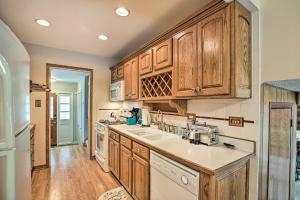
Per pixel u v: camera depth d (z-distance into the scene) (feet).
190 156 4.40
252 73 4.94
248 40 4.85
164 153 4.94
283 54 4.44
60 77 16.44
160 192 5.11
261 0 4.83
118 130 8.32
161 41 6.84
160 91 7.27
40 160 10.25
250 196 4.81
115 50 10.85
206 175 3.73
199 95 5.09
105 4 5.73
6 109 2.76
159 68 6.92
